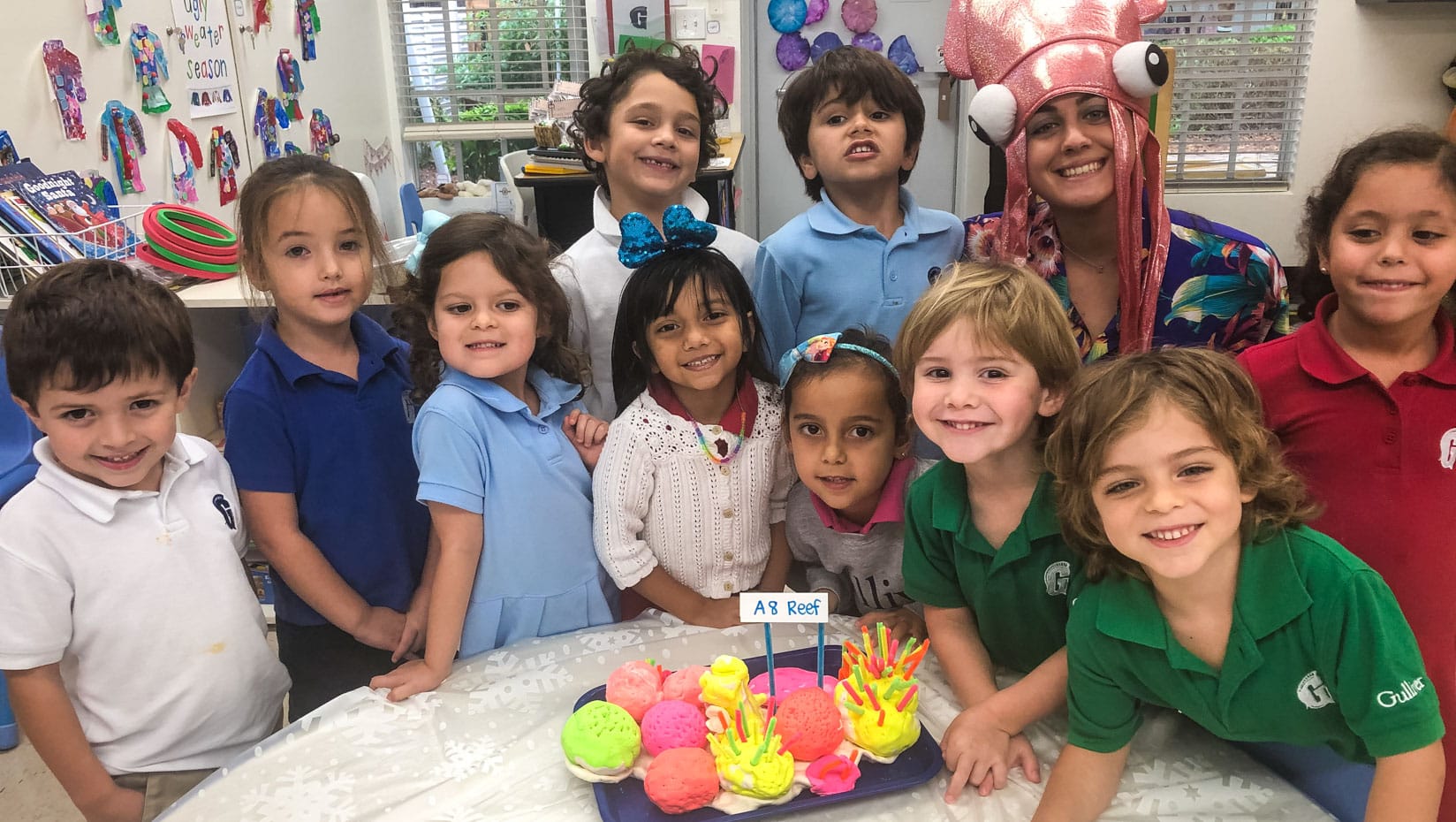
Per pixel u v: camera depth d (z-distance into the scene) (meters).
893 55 4.30
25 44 1.82
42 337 0.96
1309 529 0.85
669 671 1.09
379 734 0.99
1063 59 1.21
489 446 1.18
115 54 2.10
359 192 1.26
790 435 1.19
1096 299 1.34
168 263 1.94
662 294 1.17
